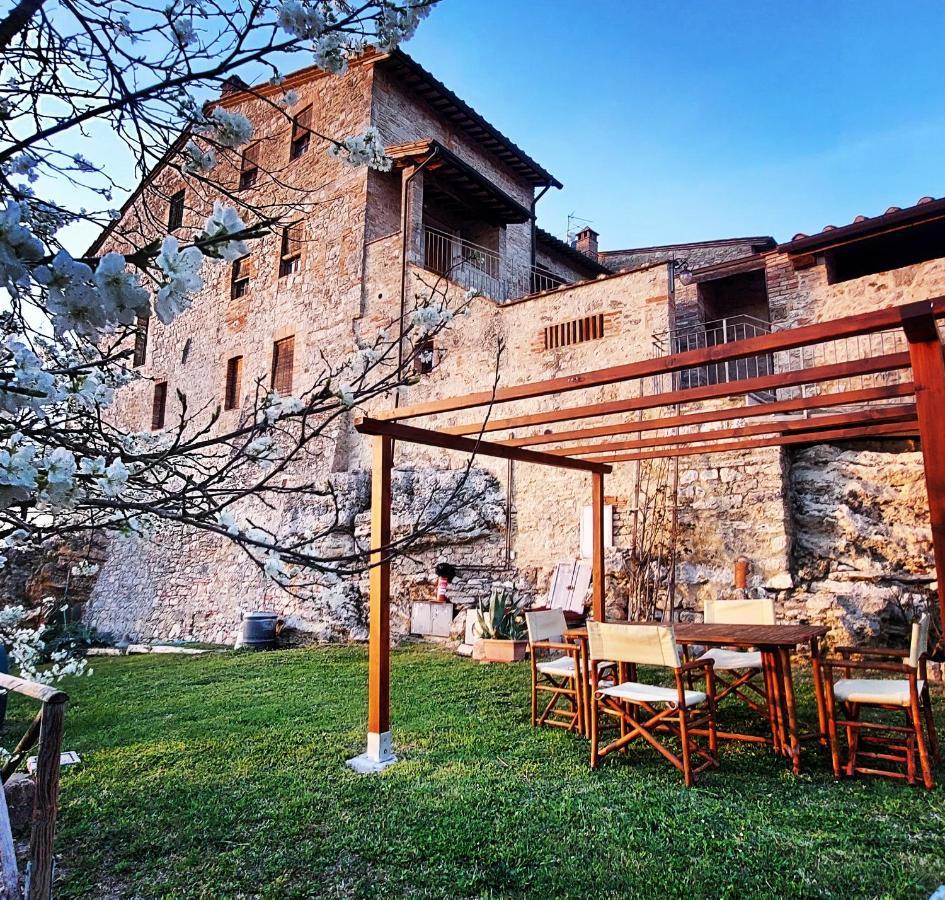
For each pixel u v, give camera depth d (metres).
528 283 15.57
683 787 3.84
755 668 5.22
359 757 4.55
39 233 1.17
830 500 8.64
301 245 15.20
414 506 11.77
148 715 6.36
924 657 4.21
